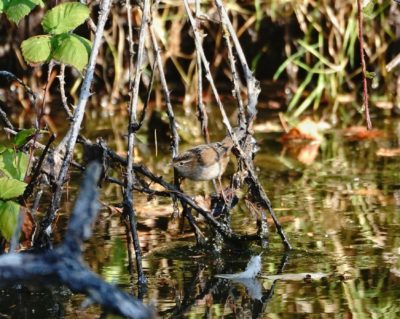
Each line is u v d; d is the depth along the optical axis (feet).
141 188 31.07
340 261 29.71
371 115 52.90
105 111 54.70
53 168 29.68
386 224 33.53
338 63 55.42
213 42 57.06
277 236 32.53
